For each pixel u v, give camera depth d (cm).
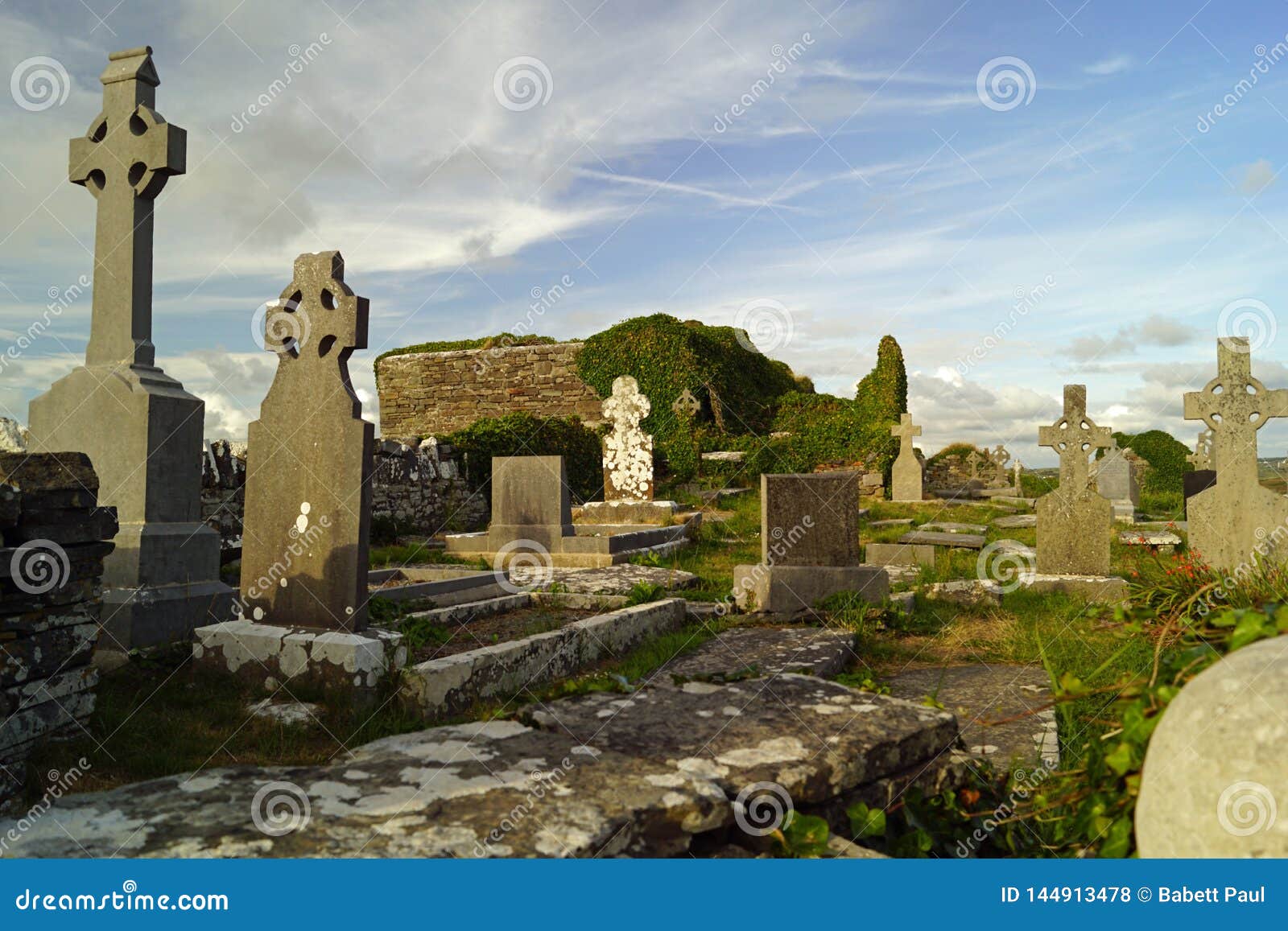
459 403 2806
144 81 636
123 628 532
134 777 334
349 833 255
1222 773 171
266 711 417
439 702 423
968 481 2895
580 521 1600
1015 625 701
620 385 1703
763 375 3111
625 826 259
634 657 570
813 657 552
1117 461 1948
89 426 589
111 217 626
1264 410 820
